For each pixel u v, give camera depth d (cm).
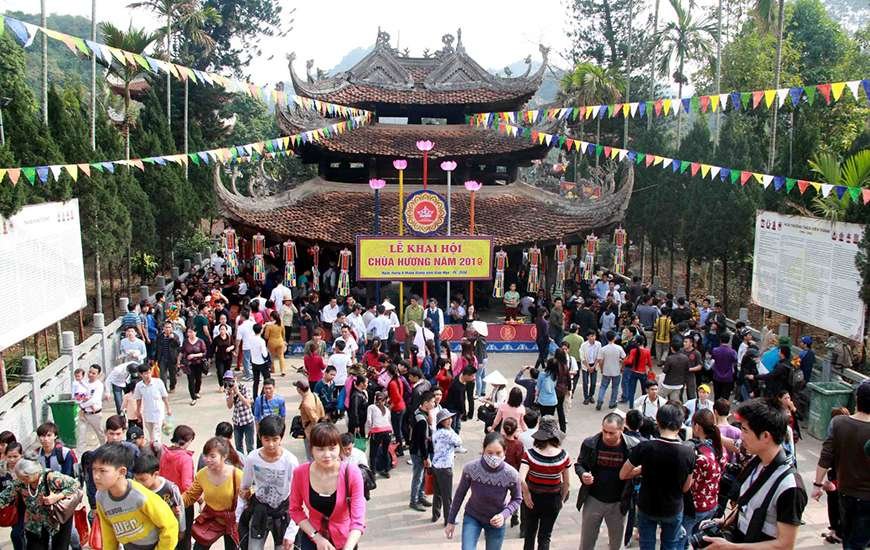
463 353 1936
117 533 758
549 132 3256
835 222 1944
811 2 5009
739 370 1991
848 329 1895
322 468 759
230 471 927
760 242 2338
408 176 3431
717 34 4081
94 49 1234
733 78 4538
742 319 2502
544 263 3381
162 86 5350
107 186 2714
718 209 3080
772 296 2272
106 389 2200
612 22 6216
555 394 1741
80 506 1080
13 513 971
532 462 1029
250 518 920
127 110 3638
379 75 3434
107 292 3834
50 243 1945
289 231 2969
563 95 5284
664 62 4422
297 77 3200
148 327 2331
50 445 1126
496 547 988
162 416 1547
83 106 3456
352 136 3306
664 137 4547
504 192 3459
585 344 2128
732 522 692
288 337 2786
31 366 1708
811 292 2062
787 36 4500
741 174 1869
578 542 1248
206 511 934
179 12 4794
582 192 3678
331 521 759
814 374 2047
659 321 2505
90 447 1741
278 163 6244
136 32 3541
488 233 3100
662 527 898
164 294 2952
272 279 3259
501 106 3509
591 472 1013
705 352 2162
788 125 4216
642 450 901
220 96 5672
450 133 3447
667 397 1894
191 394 2133
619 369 2078
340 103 3297
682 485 883
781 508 635
